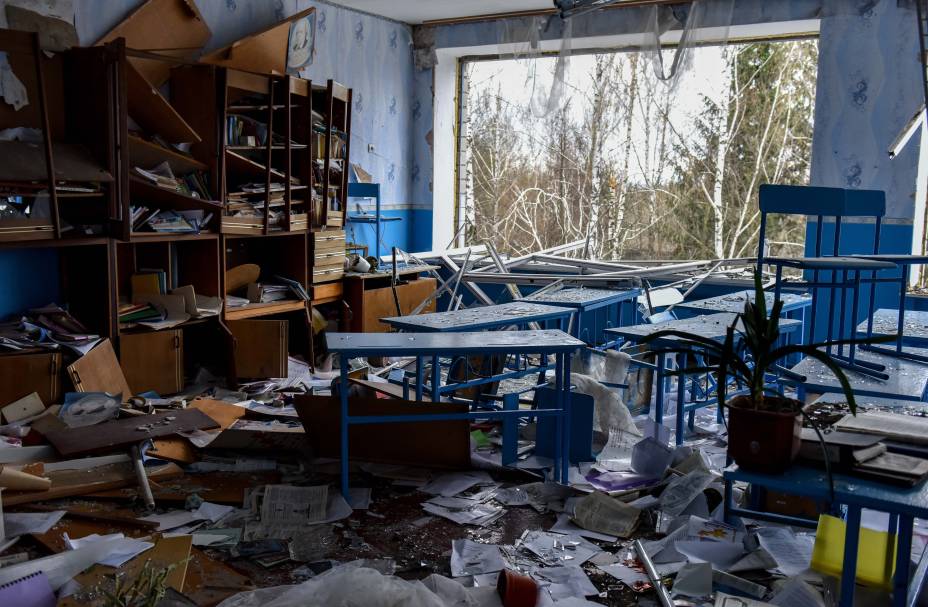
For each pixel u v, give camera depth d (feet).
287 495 10.80
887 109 19.20
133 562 8.73
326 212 20.16
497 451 13.43
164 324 15.96
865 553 8.13
